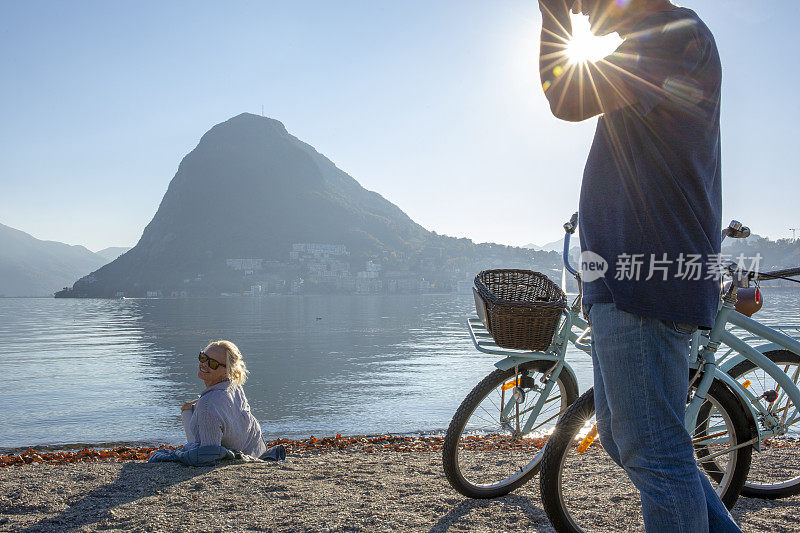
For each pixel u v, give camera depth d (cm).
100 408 3938
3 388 5109
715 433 240
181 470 364
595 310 157
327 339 11075
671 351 148
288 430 2867
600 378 178
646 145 145
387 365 6912
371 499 292
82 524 262
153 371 6569
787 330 271
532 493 292
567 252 261
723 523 166
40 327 15688
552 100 152
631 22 146
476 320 320
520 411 279
